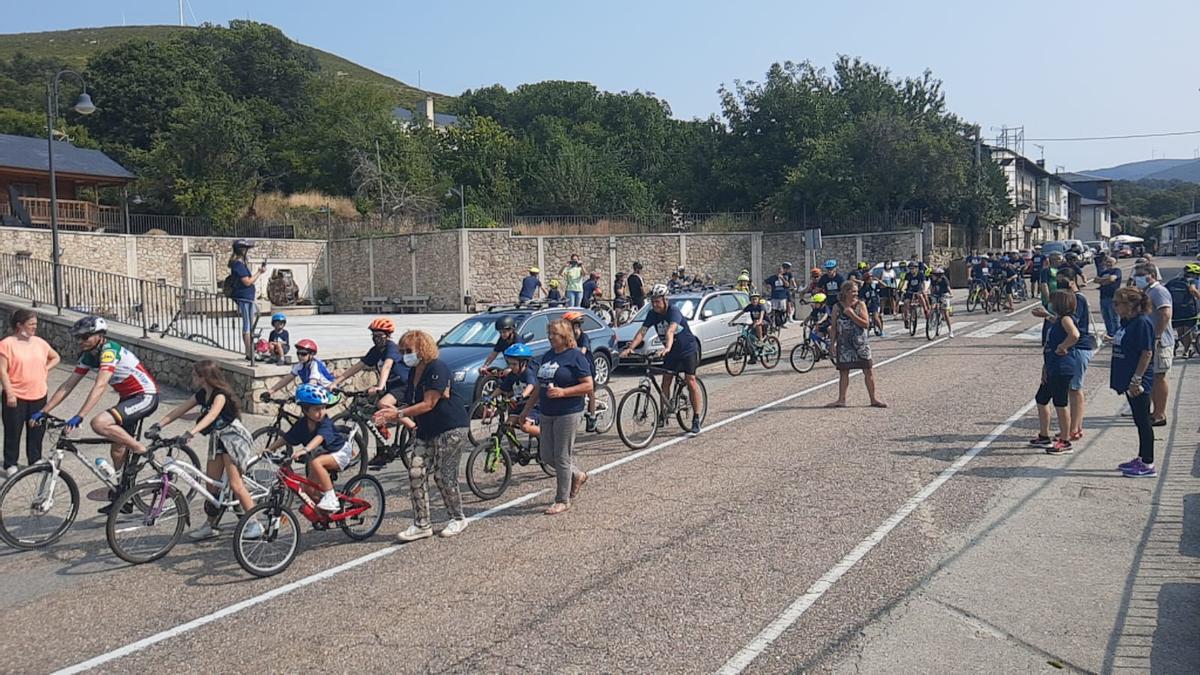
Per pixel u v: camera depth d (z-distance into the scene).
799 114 47.22
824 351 16.89
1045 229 72.25
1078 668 4.66
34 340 9.19
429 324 29.09
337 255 42.41
